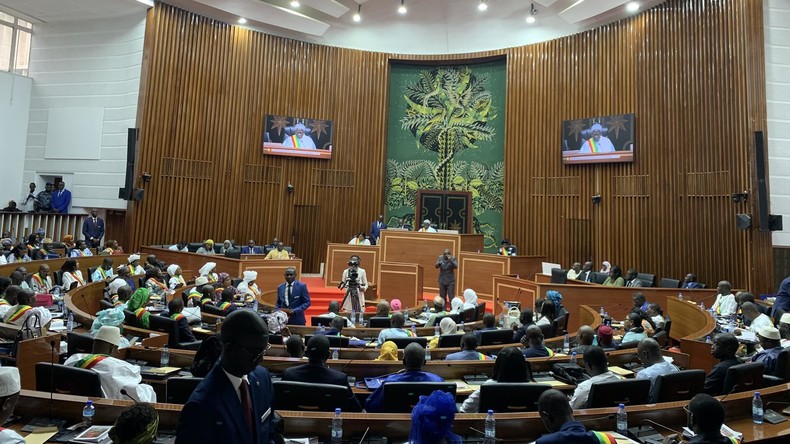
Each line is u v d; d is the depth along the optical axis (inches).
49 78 582.2
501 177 601.6
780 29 427.2
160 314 244.4
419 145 627.8
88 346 169.9
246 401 68.7
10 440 85.9
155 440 107.4
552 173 551.8
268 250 536.1
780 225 383.6
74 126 568.1
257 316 68.4
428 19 613.9
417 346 146.3
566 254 537.6
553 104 555.5
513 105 579.2
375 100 617.6
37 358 164.4
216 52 568.4
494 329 239.1
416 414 95.2
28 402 116.5
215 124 564.1
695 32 459.8
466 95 620.7
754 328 246.4
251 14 559.2
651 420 125.9
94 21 574.9
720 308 336.2
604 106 521.7
